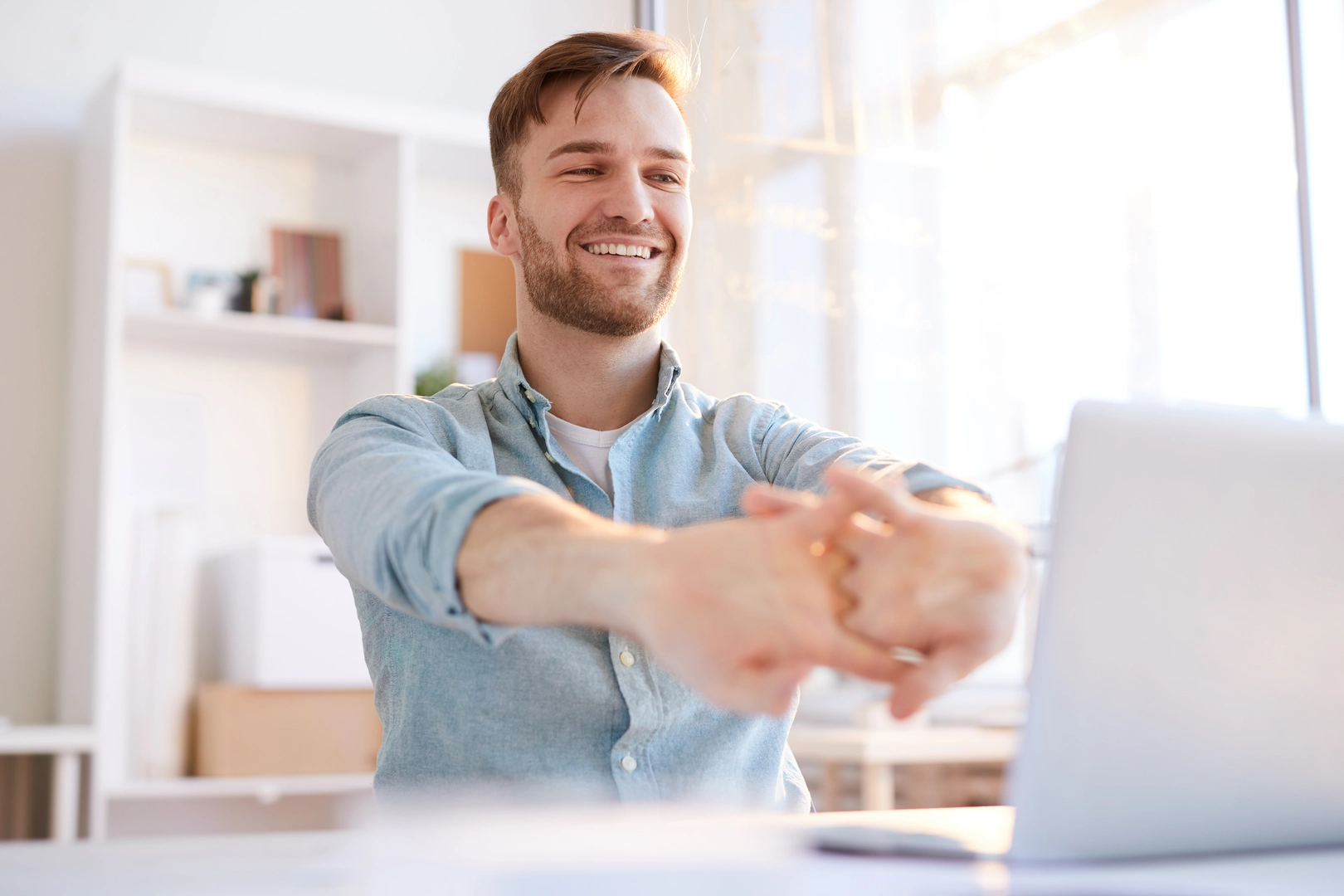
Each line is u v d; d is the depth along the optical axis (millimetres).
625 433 1300
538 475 1252
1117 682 584
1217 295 2543
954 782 2828
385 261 3209
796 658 548
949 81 2768
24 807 2717
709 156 2629
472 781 1105
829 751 2381
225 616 2971
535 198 1313
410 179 3164
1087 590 581
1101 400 589
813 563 557
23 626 2949
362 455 929
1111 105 2660
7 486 2961
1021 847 576
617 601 577
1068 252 2676
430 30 3609
